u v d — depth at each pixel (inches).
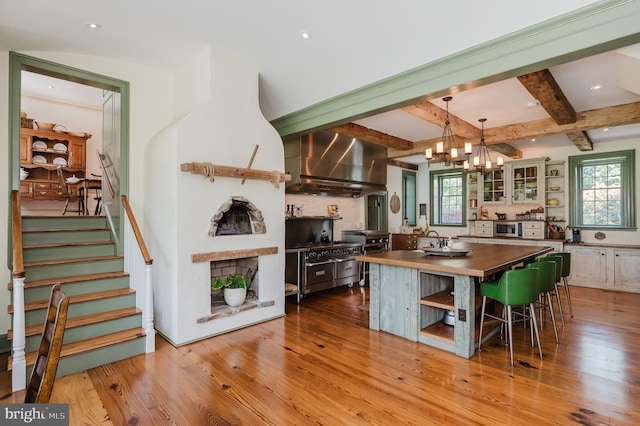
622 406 88.2
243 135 149.3
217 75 139.3
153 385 99.9
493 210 299.3
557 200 266.5
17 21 109.9
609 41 88.0
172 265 131.6
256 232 155.3
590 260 236.4
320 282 208.4
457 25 104.0
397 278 140.9
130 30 118.1
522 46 102.6
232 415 85.2
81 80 142.3
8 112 125.3
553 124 189.8
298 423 82.0
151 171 148.9
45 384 39.7
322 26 110.3
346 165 235.3
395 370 109.3
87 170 257.6
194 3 100.9
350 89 150.4
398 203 326.6
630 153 237.0
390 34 112.0
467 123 201.5
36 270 130.2
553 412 85.7
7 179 125.3
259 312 157.3
